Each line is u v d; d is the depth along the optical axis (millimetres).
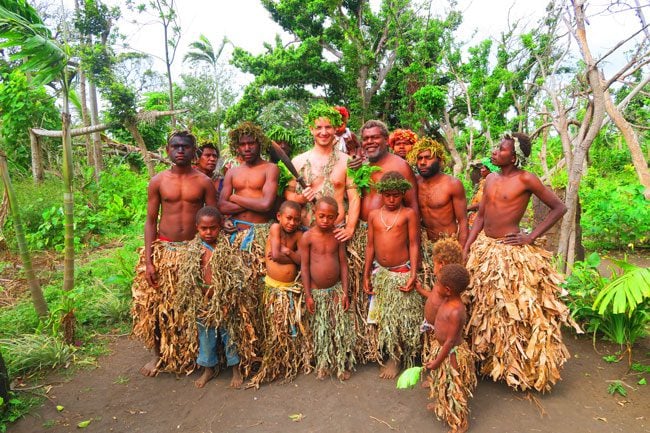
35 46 3600
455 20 15711
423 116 13820
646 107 12633
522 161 3090
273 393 3162
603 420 2744
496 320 3012
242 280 3199
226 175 3506
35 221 8195
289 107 19250
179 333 3393
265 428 2768
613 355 3629
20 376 3469
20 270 6359
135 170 16141
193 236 3352
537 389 2988
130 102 10039
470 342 3199
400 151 4051
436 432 2676
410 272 3195
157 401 3135
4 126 10078
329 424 2773
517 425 2711
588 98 4641
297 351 3346
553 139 15484
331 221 3090
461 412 2646
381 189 3074
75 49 10258
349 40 16531
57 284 5629
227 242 3242
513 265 3020
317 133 3535
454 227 3428
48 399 3164
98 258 7090
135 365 3670
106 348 3973
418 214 3299
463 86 12172
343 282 3289
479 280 3100
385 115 17359
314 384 3250
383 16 16953
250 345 3264
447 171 13039
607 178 14172
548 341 2938
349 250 3426
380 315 3262
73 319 3930
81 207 8812
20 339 3764
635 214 7086
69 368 3600
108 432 2795
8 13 3523
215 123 20859
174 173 3330
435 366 2646
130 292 4797
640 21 3814
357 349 3422
